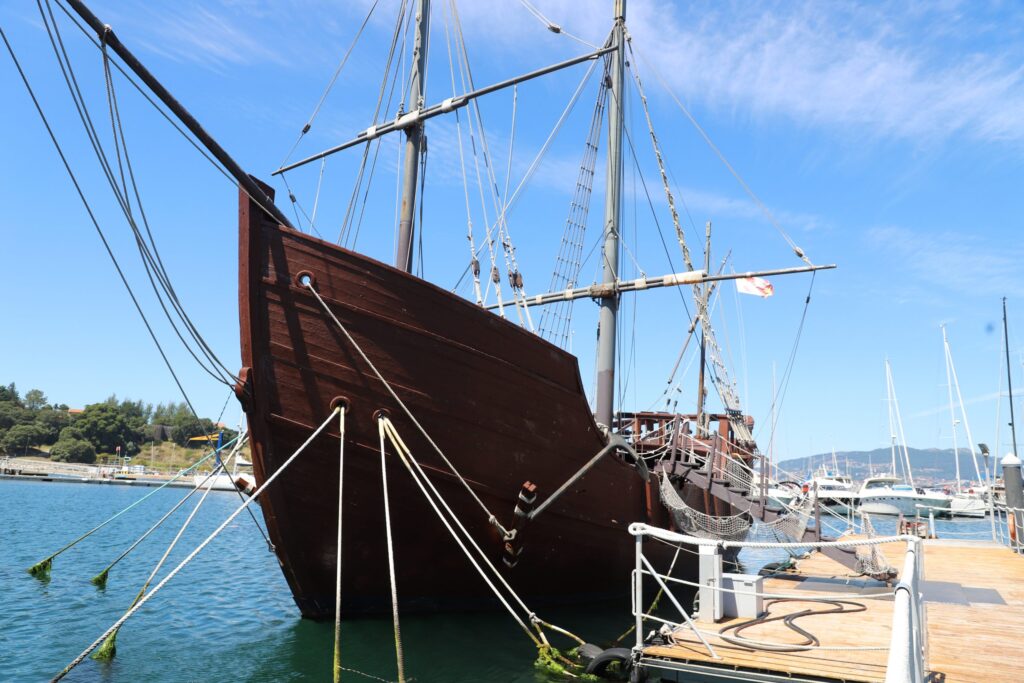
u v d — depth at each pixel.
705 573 9.54
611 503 13.09
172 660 9.30
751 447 21.80
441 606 11.52
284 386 9.48
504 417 10.97
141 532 28.00
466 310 10.48
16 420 111.62
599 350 17.00
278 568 19.44
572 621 12.36
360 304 9.71
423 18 14.96
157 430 125.94
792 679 6.88
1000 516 38.97
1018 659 7.60
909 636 3.28
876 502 57.78
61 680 8.27
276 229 9.42
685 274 16.52
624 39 18.77
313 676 8.69
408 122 14.44
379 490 10.16
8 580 14.71
